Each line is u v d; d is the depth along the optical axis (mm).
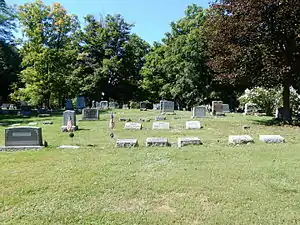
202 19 42969
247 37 16109
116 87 51781
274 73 15438
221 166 7195
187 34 43000
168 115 23703
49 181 6250
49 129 16094
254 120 19234
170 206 5043
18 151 9445
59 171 6926
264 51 15961
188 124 15562
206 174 6582
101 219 4613
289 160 7699
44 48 32062
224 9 16891
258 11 14977
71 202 5238
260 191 5605
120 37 52969
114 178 6371
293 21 14719
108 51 50656
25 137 9891
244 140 10148
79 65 48656
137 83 52812
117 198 5383
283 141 10328
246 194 5465
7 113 32031
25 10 32781
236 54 16031
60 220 4598
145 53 58469
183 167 7141
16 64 43531
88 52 51250
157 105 34250
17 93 32875
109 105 40188
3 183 6191
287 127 15195
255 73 16484
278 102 23266
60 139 12586
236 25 15805
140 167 7180
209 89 40312
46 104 35594
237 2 15734
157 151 8898
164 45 49906
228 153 8523
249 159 7848
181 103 46500
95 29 52219
